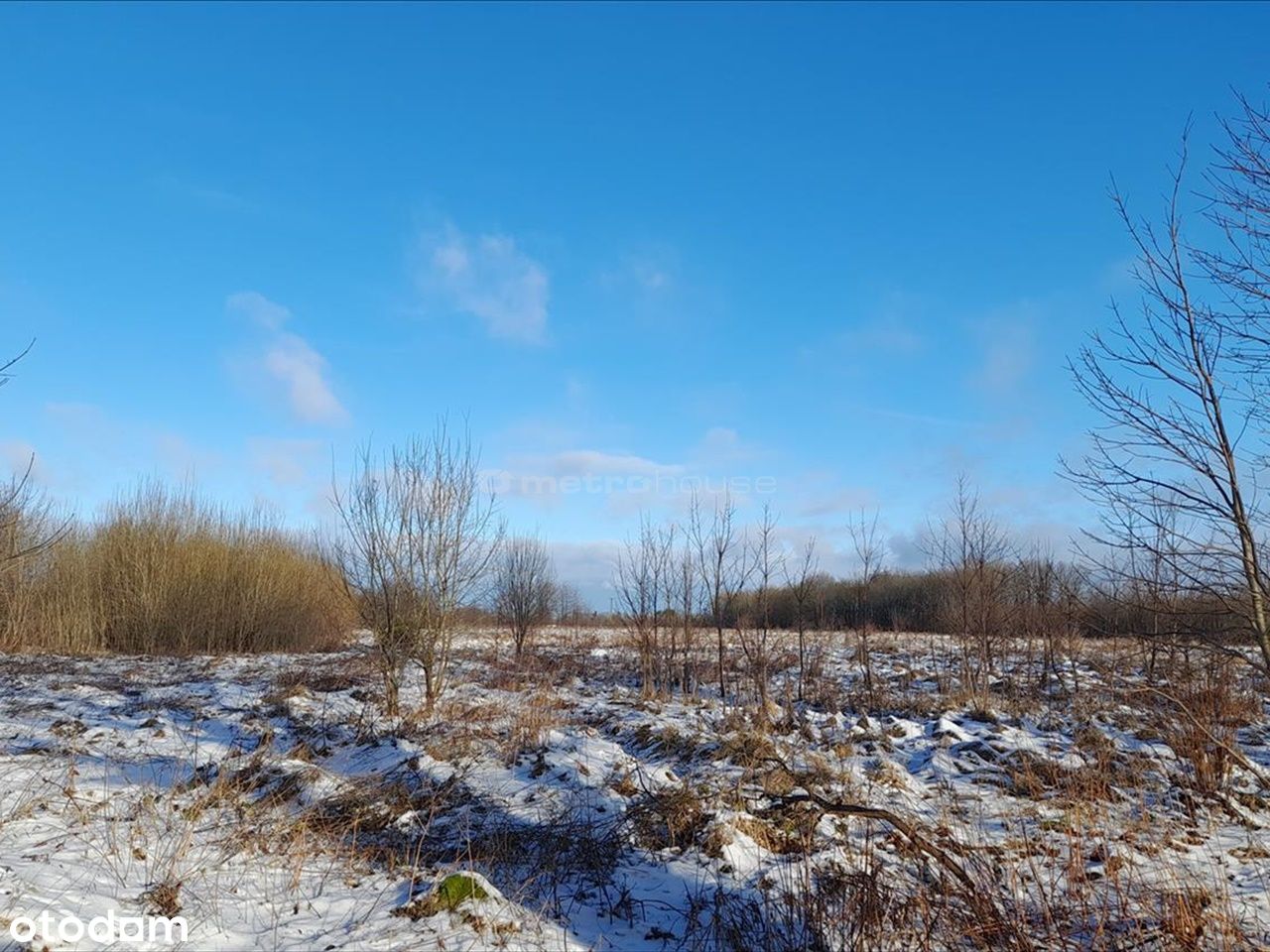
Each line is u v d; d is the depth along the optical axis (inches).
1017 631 724.0
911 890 237.5
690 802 302.5
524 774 358.6
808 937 216.7
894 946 209.8
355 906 231.3
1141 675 495.2
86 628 845.2
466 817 305.1
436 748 389.4
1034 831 293.4
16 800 301.6
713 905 238.1
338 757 396.5
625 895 244.2
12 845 258.1
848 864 254.8
